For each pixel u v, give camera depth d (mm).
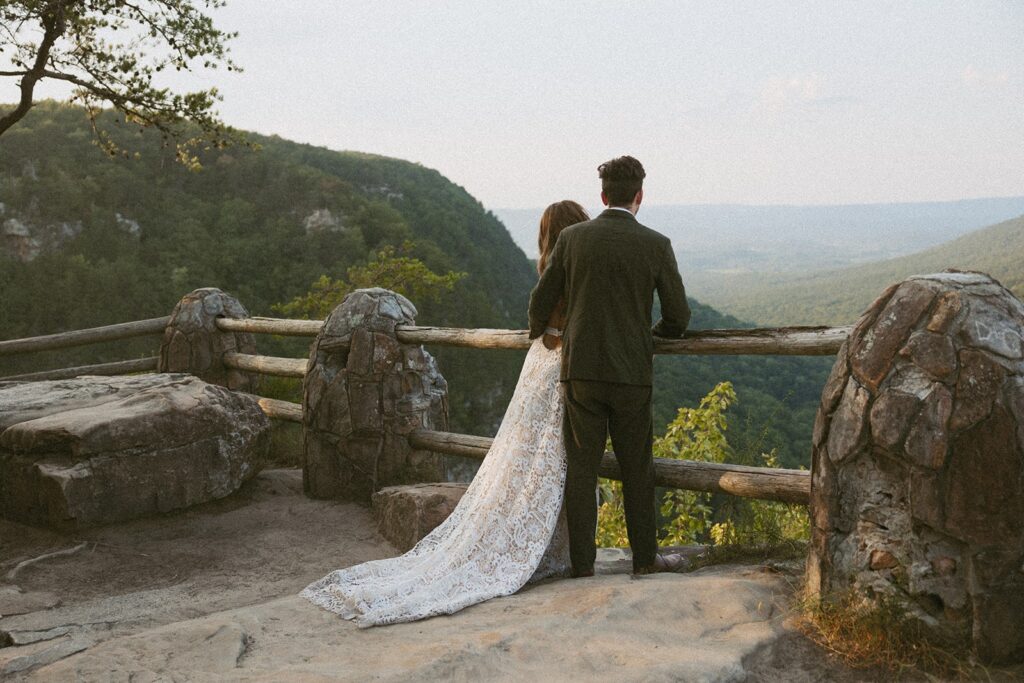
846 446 2418
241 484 4844
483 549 3180
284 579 3695
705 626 2449
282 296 83938
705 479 3338
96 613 3213
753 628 2396
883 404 2334
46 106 106625
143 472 4285
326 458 4918
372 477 4789
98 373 7223
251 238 91250
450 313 73250
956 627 2186
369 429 4793
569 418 3211
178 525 4383
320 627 2709
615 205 3271
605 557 3920
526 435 3344
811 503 2543
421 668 2162
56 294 79500
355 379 4844
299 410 5723
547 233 3549
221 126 8602
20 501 4207
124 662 2371
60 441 4125
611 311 3092
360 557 3975
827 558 2455
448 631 2576
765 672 2186
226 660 2373
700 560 3430
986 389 2193
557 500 3248
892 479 2332
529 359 3496
